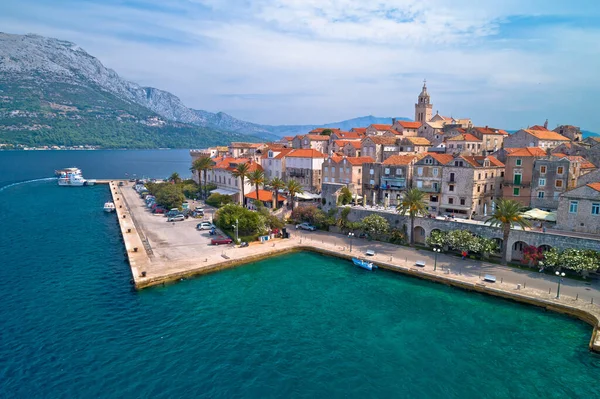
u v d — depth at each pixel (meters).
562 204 69.50
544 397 38.09
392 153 127.81
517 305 57.22
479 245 69.94
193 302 57.56
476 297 60.16
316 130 189.38
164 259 73.50
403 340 47.88
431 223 81.12
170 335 47.88
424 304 57.88
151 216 115.12
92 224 109.31
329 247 83.38
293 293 61.66
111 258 77.75
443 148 121.75
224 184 143.00
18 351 43.88
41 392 37.25
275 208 114.69
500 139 135.12
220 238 89.25
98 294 59.75
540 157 86.44
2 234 95.94
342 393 38.00
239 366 41.84
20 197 156.50
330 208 101.75
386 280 67.50
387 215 88.25
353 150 132.12
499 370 42.19
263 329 49.88
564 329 50.59
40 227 104.38
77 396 36.84
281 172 136.62
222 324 50.97
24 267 71.62
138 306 55.84
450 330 50.41
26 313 53.09
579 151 98.62
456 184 89.06
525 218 74.88
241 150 175.25
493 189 92.00
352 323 51.97
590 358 44.47
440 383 39.88
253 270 72.12
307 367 42.00
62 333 47.88
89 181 199.75
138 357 43.06
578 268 59.53
